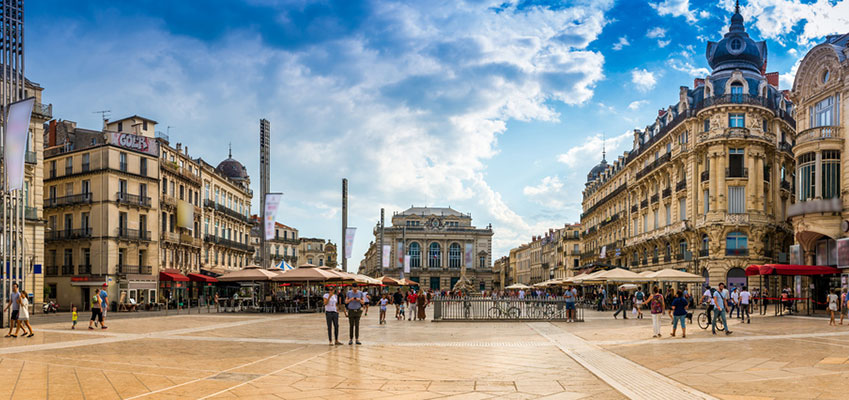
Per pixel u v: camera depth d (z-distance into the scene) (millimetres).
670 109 59656
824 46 38062
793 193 53250
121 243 53156
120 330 25781
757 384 11914
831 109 37812
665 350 17688
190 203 64062
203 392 11312
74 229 53500
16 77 28375
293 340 21016
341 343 19750
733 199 49219
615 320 33438
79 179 53938
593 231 85875
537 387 11906
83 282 51781
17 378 12750
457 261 138125
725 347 18234
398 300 37031
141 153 55719
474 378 12914
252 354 16906
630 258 68500
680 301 21969
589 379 12797
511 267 175375
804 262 38969
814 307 38156
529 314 34438
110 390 11453
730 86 50406
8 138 27031
